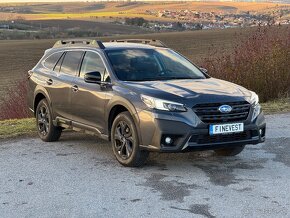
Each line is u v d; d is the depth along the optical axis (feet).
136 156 22.03
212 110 20.95
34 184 20.53
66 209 17.38
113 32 424.87
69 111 26.71
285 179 20.39
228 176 20.99
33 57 211.82
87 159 24.63
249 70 45.39
